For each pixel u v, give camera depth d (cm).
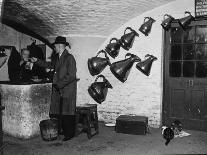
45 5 526
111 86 589
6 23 641
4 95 530
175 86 580
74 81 509
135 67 597
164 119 593
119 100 616
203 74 556
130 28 589
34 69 636
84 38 618
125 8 537
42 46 677
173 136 511
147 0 523
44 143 495
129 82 604
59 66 507
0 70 652
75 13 545
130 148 462
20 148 469
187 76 570
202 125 558
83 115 552
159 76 577
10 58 646
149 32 579
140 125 537
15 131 523
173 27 575
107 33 608
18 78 627
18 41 682
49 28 616
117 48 600
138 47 592
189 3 545
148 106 591
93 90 577
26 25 634
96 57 596
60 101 505
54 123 505
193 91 564
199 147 462
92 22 571
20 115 513
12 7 548
